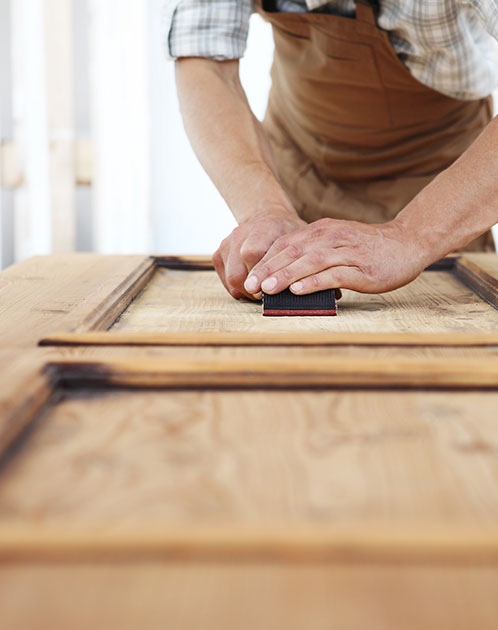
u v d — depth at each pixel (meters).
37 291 0.88
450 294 0.93
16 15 2.54
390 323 0.76
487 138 0.84
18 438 0.45
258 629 0.27
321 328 0.74
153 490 0.39
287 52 1.26
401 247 0.83
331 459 0.43
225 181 1.00
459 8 1.05
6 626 0.27
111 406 0.52
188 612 0.28
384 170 1.37
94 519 0.35
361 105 1.28
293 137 1.46
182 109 1.11
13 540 0.33
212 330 0.74
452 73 1.16
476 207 0.84
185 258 1.15
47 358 0.58
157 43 2.55
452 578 0.30
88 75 2.91
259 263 0.82
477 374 0.55
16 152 2.62
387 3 1.08
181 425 0.48
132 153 2.55
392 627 0.27
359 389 0.55
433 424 0.48
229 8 1.09
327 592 0.29
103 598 0.29
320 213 1.44
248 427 0.47
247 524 0.34
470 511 0.36
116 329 0.75
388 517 0.36
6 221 2.96
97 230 2.62
